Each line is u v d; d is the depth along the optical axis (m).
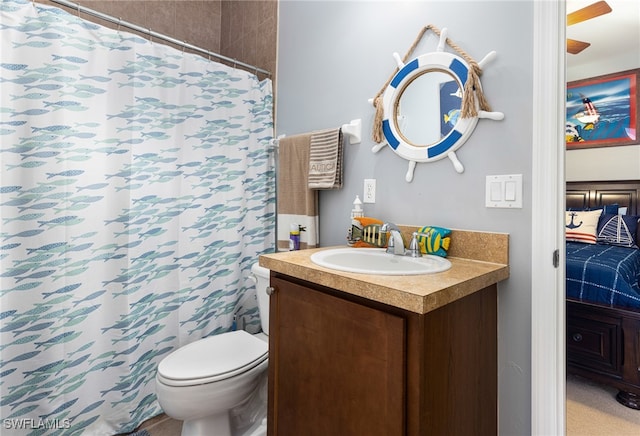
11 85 1.28
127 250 1.55
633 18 2.01
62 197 1.38
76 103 1.41
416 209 1.38
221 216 1.88
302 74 1.90
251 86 1.99
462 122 1.22
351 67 1.63
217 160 1.85
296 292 1.10
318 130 1.80
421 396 0.79
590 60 2.34
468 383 0.99
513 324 1.12
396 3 1.45
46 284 1.36
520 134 1.11
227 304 1.91
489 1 1.18
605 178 2.35
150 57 1.61
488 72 1.18
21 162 1.30
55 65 1.36
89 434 1.47
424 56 1.32
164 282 1.68
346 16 1.67
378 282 0.88
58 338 1.38
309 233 1.70
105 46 1.48
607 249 2.24
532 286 1.08
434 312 0.84
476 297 1.02
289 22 2.00
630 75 2.21
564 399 1.06
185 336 1.75
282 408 1.16
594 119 2.38
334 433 0.97
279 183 1.85
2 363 1.28
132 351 1.57
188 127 1.75
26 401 1.33
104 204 1.48
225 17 2.61
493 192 1.16
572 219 2.48
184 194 1.74
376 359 0.86
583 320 1.89
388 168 1.47
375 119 1.47
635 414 1.68
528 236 1.09
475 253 1.19
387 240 1.35
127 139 1.54
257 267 1.69
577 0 1.92
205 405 1.27
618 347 1.76
